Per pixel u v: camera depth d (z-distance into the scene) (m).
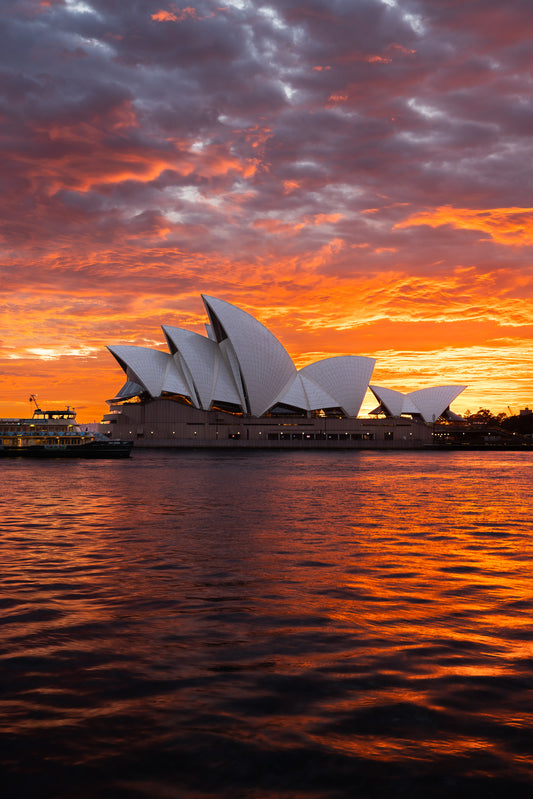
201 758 5.24
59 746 5.45
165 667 7.39
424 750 5.37
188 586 11.66
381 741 5.53
